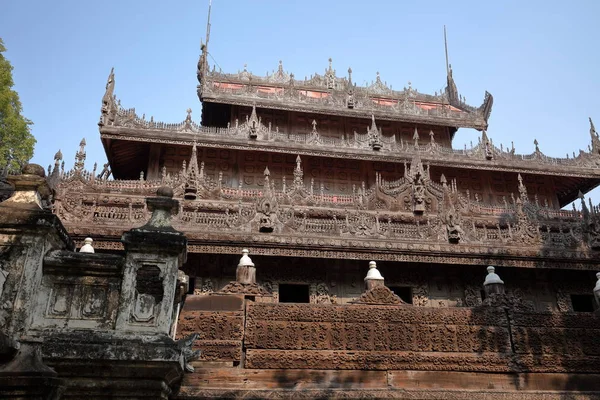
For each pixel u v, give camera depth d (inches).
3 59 1258.0
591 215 983.6
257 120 1312.7
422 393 447.5
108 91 1237.7
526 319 526.3
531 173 1419.8
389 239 884.0
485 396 459.2
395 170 1379.2
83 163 930.1
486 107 1576.0
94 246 800.9
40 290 248.8
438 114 1546.5
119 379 237.6
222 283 862.5
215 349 454.9
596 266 938.1
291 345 470.3
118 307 251.4
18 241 247.8
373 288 519.5
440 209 1000.9
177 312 398.0
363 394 434.6
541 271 981.2
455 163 1379.2
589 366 512.7
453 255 895.1
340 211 970.7
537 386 495.2
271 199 880.9
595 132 1496.1
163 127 1247.5
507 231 940.0
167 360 238.5
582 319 534.9
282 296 966.4
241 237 840.3
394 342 491.8
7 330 230.7
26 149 1227.9
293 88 1489.9
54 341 233.9
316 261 911.7
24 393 206.8
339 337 483.2
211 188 964.0
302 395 420.8
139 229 265.7
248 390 413.1
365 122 1526.8
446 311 516.4
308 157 1350.9
